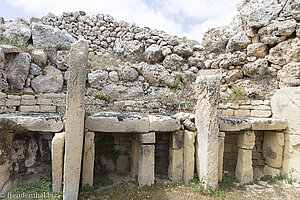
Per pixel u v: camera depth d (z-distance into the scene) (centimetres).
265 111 590
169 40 843
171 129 452
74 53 353
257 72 724
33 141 494
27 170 470
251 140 491
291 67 629
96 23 898
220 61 802
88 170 416
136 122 426
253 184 490
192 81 823
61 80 651
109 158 551
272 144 547
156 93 737
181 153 472
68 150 355
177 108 621
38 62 636
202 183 433
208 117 422
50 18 857
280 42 677
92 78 671
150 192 416
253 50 723
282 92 545
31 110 535
